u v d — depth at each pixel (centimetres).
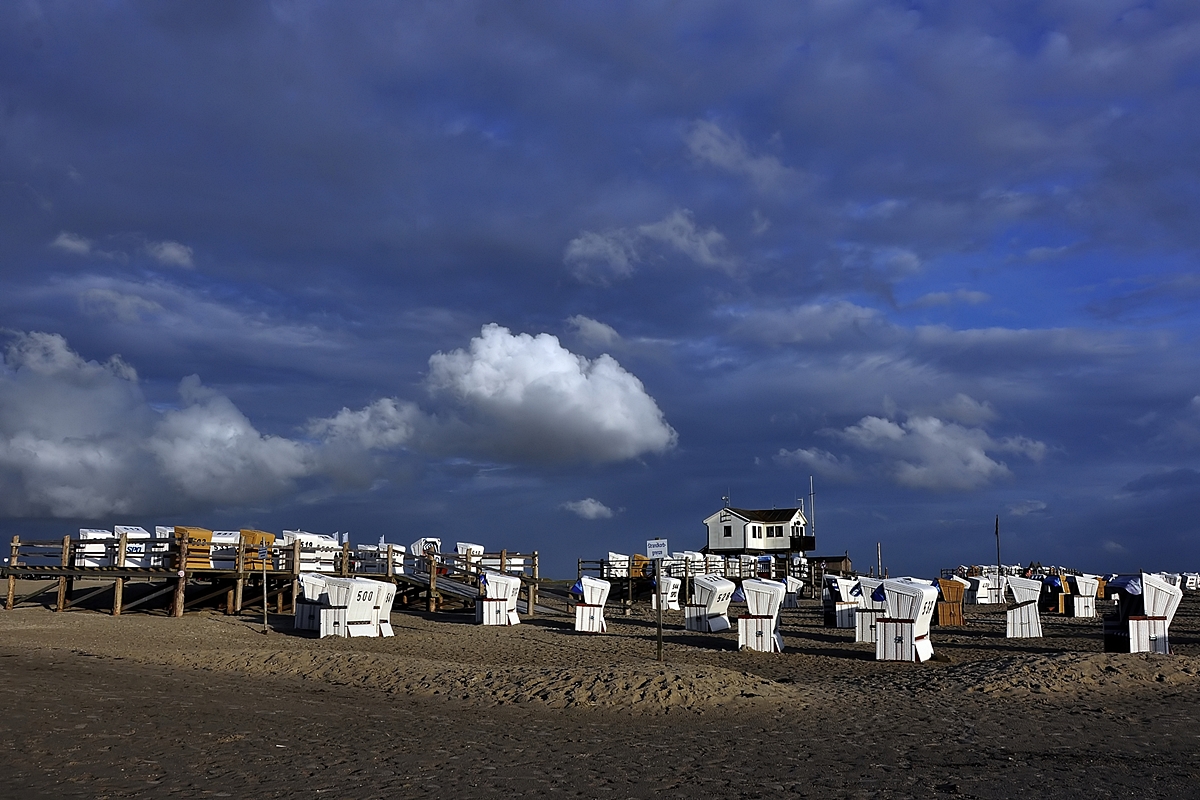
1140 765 1027
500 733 1201
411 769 985
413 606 3881
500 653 2286
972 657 2239
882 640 2130
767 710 1373
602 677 1527
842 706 1418
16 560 3186
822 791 903
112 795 849
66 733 1106
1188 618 3541
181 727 1181
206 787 891
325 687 1616
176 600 3131
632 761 1035
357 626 2623
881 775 973
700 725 1265
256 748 1074
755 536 8300
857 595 3164
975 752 1095
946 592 3762
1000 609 4141
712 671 1566
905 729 1241
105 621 2833
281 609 3397
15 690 1393
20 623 2694
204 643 2352
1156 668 1648
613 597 4922
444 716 1328
